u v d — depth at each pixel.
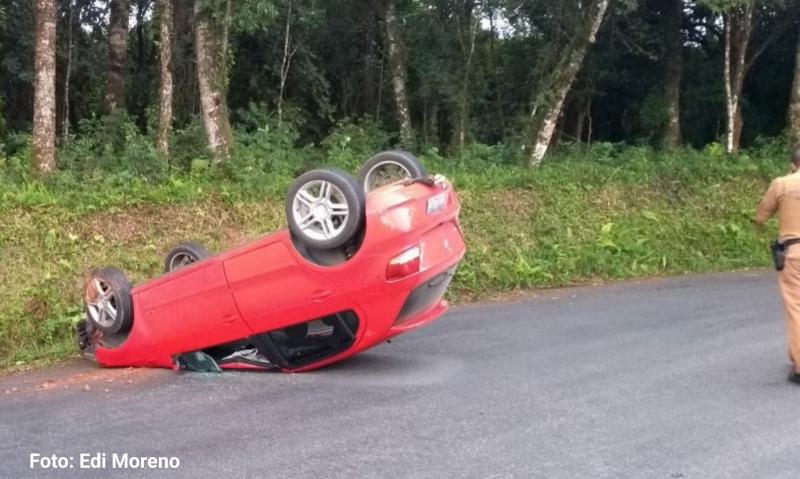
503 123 23.02
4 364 8.71
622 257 14.33
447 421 5.98
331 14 22.72
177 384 7.29
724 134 23.72
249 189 13.34
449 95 21.83
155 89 20.81
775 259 7.04
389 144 22.06
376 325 6.97
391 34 21.28
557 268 13.46
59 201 11.63
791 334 6.79
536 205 15.34
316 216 6.82
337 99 24.45
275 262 7.05
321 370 7.59
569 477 4.91
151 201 12.36
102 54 22.08
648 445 5.41
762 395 6.46
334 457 5.31
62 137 18.06
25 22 19.33
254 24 15.47
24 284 10.27
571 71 18.67
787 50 24.08
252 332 7.33
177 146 15.85
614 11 21.55
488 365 7.62
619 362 7.58
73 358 8.84
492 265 13.16
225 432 5.88
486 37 23.75
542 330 9.20
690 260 14.69
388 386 6.98
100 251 11.25
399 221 6.73
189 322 7.54
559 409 6.20
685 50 25.53
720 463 5.09
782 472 4.95
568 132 25.80
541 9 21.27
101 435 5.91
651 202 16.53
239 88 21.47
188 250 8.76
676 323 9.33
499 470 5.04
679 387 6.71
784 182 7.07
